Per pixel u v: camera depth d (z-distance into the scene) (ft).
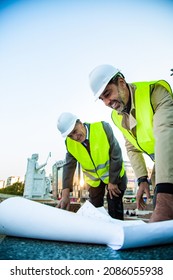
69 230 1.88
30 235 2.01
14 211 2.05
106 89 4.33
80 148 6.68
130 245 1.66
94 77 4.40
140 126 4.40
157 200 2.42
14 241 1.99
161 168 2.59
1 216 2.07
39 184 28.71
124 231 1.63
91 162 6.89
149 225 1.76
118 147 6.79
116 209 7.19
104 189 7.80
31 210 2.03
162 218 2.20
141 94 3.99
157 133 3.04
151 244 1.79
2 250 1.71
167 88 3.66
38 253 1.65
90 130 6.69
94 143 6.66
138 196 5.08
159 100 3.57
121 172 7.07
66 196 6.40
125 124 4.85
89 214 2.51
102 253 1.66
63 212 2.01
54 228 1.92
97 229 1.81
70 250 1.74
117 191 6.72
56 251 1.70
